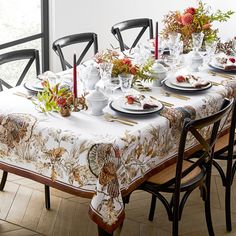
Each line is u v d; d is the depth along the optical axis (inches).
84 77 119.0
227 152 123.0
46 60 201.3
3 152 103.5
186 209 128.8
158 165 105.1
